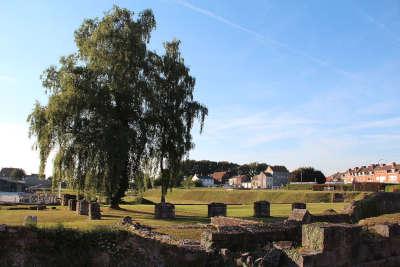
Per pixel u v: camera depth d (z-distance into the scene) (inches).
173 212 1401.3
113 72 1574.8
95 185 1512.1
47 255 497.7
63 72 1605.6
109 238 537.6
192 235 804.0
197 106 1747.0
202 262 587.5
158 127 1681.8
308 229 613.0
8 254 478.0
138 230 705.6
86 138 1520.7
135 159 1611.7
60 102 1514.5
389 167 5757.9
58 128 1537.9
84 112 1545.3
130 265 542.0
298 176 6382.9
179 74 1737.2
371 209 1142.3
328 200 2765.7
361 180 6314.0
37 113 1590.8
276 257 583.5
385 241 704.4
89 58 1596.9
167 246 571.8
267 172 7637.8
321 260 582.2
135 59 1611.7
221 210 1519.4
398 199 1221.1
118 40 1603.1
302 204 1668.3
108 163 1487.5
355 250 640.4
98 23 1701.5
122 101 1593.3
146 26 1706.4
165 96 1721.2
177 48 1784.0
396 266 713.0
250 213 1699.1
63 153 1524.4
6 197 2802.7
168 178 1729.8
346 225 638.5
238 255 587.5
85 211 1430.9
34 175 6766.7
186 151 1713.8
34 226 502.6
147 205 2100.1
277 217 1497.3
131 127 1619.1
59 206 1991.9
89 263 518.0
